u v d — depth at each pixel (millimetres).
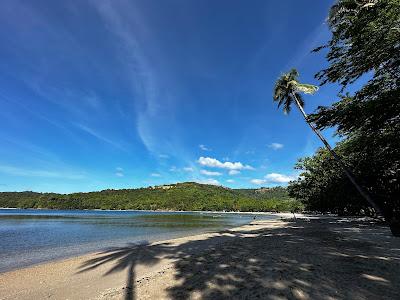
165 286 8008
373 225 25344
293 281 7246
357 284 6832
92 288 9016
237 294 6734
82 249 19703
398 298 5914
